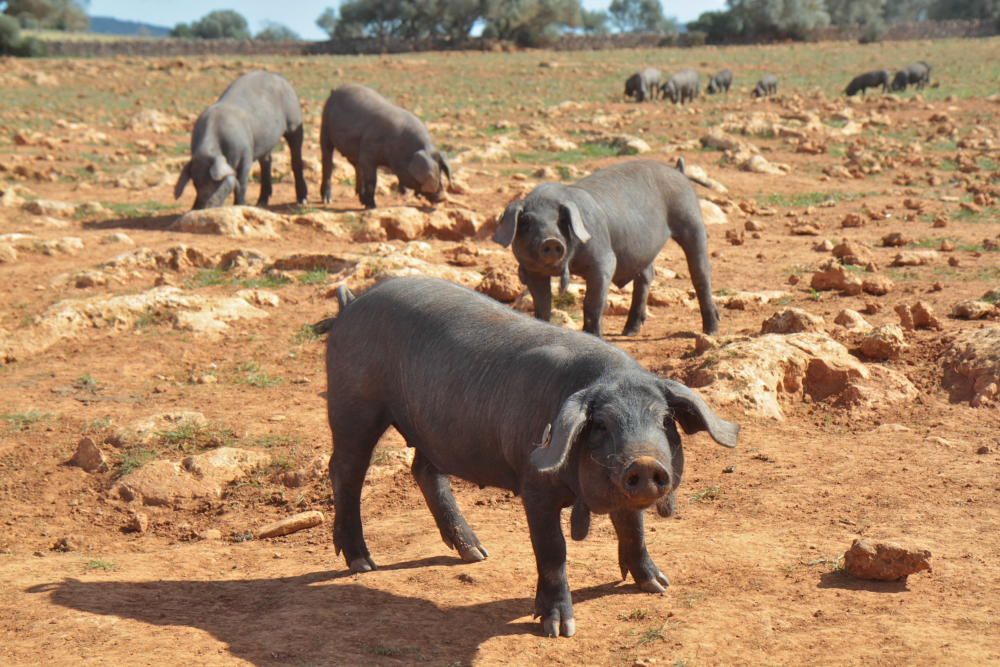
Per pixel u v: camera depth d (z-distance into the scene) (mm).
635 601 9703
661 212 18250
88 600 10078
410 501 13312
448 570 10711
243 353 19469
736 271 25188
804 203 35531
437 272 23047
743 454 13570
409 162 31578
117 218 31016
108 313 20734
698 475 13016
